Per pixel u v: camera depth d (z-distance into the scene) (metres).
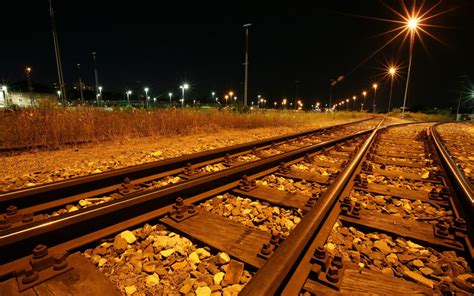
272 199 3.38
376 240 2.60
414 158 6.81
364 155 6.39
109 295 1.67
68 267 1.87
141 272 2.05
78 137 7.27
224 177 3.81
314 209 2.53
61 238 2.21
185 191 3.23
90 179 3.46
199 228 2.54
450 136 12.70
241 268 2.01
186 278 1.99
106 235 2.38
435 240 2.50
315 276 1.88
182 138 8.77
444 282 2.02
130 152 6.29
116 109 10.24
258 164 4.48
